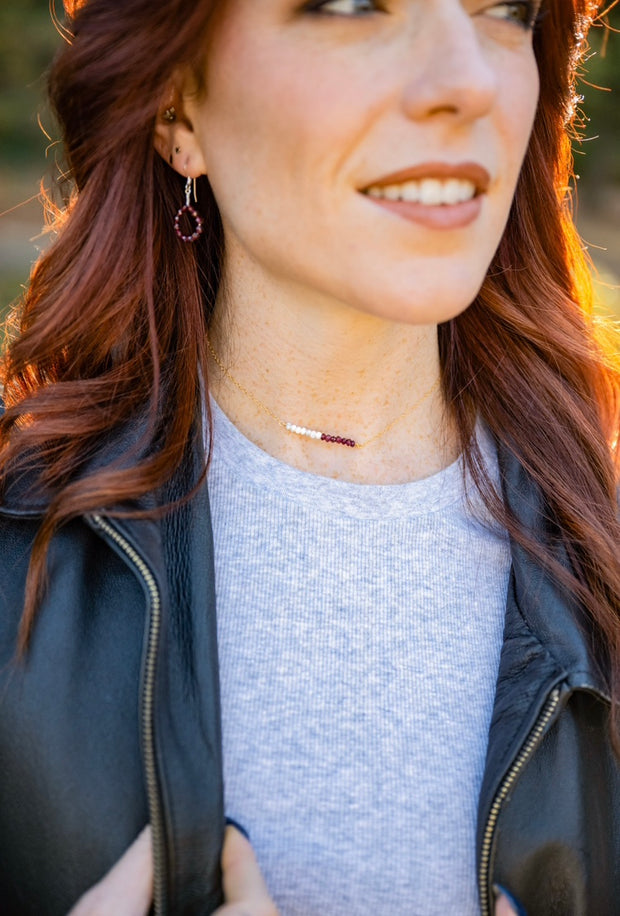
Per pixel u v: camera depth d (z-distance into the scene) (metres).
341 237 0.58
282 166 0.58
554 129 0.69
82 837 0.58
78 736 0.58
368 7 0.56
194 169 0.63
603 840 0.61
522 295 0.70
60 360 0.67
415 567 0.64
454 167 0.56
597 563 0.64
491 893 0.58
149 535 0.59
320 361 0.64
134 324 0.65
